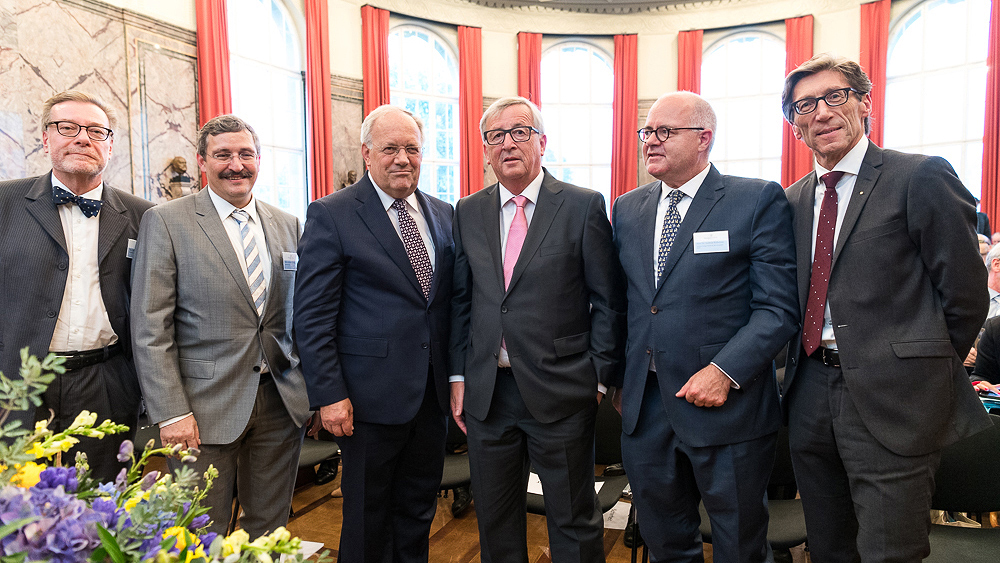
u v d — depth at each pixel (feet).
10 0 18.86
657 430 5.92
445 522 9.98
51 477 2.54
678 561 6.01
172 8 23.81
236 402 6.28
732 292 5.66
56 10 20.03
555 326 6.07
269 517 6.70
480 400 6.21
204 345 6.30
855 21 33.14
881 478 5.07
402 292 6.35
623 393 6.17
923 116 31.91
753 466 5.53
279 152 29.50
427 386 6.72
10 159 18.93
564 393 6.00
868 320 5.14
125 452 2.64
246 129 6.60
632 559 7.47
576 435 6.09
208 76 24.62
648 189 6.49
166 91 23.58
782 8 34.99
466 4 35.42
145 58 22.82
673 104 5.78
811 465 5.71
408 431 6.56
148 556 2.35
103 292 6.56
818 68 5.41
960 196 4.91
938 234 4.91
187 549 2.54
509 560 6.41
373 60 31.91
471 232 6.58
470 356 6.44
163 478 2.73
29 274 6.16
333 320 6.24
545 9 36.83
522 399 6.14
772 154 36.09
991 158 28.55
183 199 6.62
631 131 36.55
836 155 5.46
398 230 6.61
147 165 22.86
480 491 6.39
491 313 6.21
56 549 2.16
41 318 6.15
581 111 38.37
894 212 5.08
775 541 6.43
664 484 5.92
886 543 5.03
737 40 36.63
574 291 6.21
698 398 5.42
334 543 9.05
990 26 28.53
